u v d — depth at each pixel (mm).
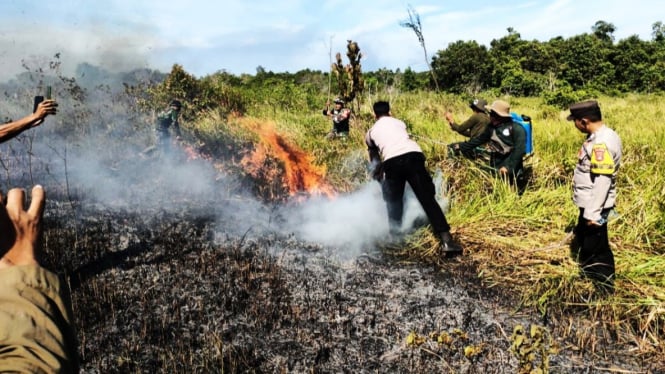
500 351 3338
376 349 3352
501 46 46062
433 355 3277
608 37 63906
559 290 4031
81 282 4117
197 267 4496
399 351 3330
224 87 13398
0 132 2455
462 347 3373
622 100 23172
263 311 3775
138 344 3316
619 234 4812
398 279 4391
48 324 754
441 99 15648
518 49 42750
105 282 4141
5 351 703
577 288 4000
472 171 6078
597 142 3822
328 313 3783
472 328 3619
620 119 11664
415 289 4211
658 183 5516
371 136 5219
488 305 3949
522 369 2770
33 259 809
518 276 4363
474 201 5699
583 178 3979
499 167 5781
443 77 39000
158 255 4738
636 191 5461
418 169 4867
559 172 6250
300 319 3691
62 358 743
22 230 810
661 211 5051
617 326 3588
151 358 3188
